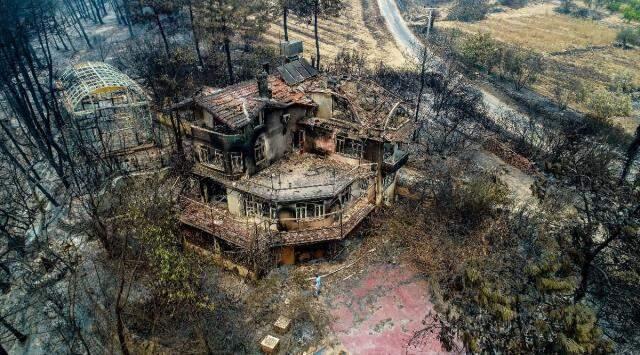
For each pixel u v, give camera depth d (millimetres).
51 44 89875
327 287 36656
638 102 83250
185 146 47969
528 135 65562
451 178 45219
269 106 37281
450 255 37438
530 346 26219
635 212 28656
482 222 38969
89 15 110938
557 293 27578
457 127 64875
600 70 97250
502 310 26547
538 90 86000
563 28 127500
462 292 31125
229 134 35812
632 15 133625
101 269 37594
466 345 28625
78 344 32156
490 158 59594
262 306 34750
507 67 89312
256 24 72000
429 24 113312
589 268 31703
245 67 71500
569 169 37781
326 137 41312
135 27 98125
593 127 63438
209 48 76625
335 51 93750
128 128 51406
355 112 39906
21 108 52156
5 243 45781
